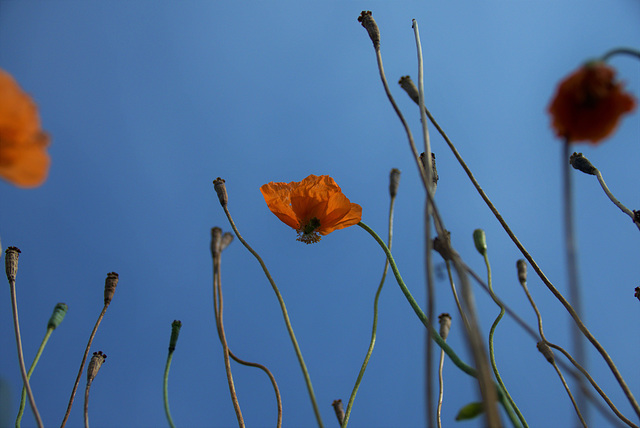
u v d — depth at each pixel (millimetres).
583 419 747
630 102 672
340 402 852
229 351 811
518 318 718
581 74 674
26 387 758
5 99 692
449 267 752
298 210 886
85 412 797
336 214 880
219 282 737
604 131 674
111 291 829
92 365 811
